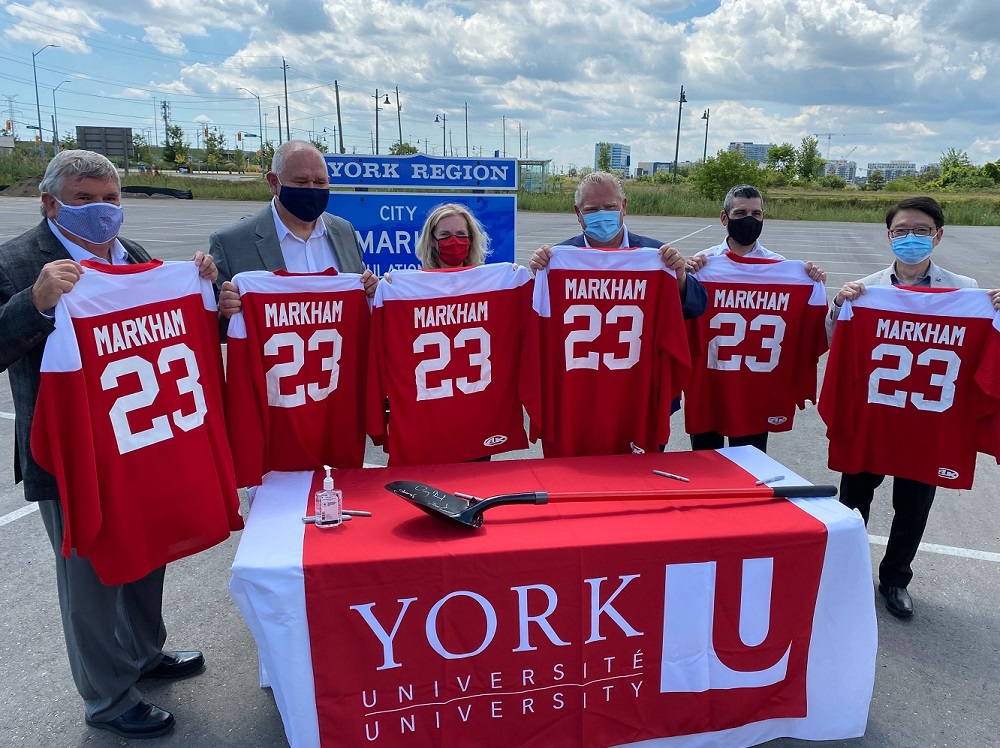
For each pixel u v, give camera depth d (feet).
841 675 9.04
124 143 173.06
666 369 11.20
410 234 22.21
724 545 8.40
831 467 12.25
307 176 11.06
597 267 10.91
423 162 21.70
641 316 11.08
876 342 11.47
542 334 11.06
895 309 11.25
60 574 8.75
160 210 106.83
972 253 70.85
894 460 11.68
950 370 11.03
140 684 10.27
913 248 11.76
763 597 8.64
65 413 7.70
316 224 12.03
